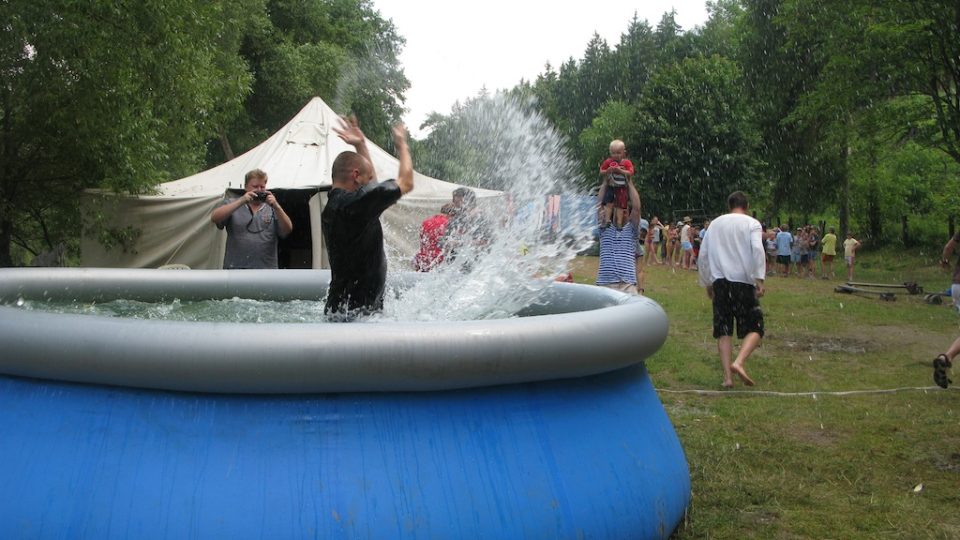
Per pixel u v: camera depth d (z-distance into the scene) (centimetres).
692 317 1175
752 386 670
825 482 423
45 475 252
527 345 270
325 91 2970
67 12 1069
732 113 3794
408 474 252
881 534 353
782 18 2345
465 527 251
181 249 1278
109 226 1286
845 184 3647
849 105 2288
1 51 1093
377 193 346
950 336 1033
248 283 523
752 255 655
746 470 438
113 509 242
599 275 736
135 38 1133
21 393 271
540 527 262
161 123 1267
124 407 257
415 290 445
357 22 3491
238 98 1653
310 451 249
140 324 256
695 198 3834
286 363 246
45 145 1215
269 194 647
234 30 2175
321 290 525
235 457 247
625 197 724
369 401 259
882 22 2008
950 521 369
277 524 238
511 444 271
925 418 557
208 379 247
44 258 1471
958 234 799
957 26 1903
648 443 317
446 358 256
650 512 298
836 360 828
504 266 459
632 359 318
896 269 2953
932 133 2289
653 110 3928
